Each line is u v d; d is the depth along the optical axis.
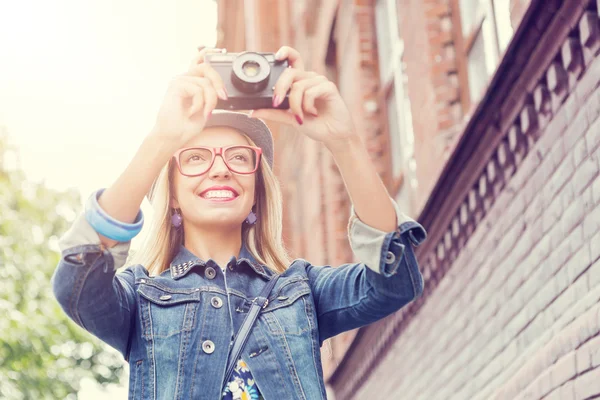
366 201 2.40
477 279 6.82
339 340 12.93
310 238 15.21
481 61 7.71
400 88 10.45
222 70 2.35
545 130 5.45
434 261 7.85
